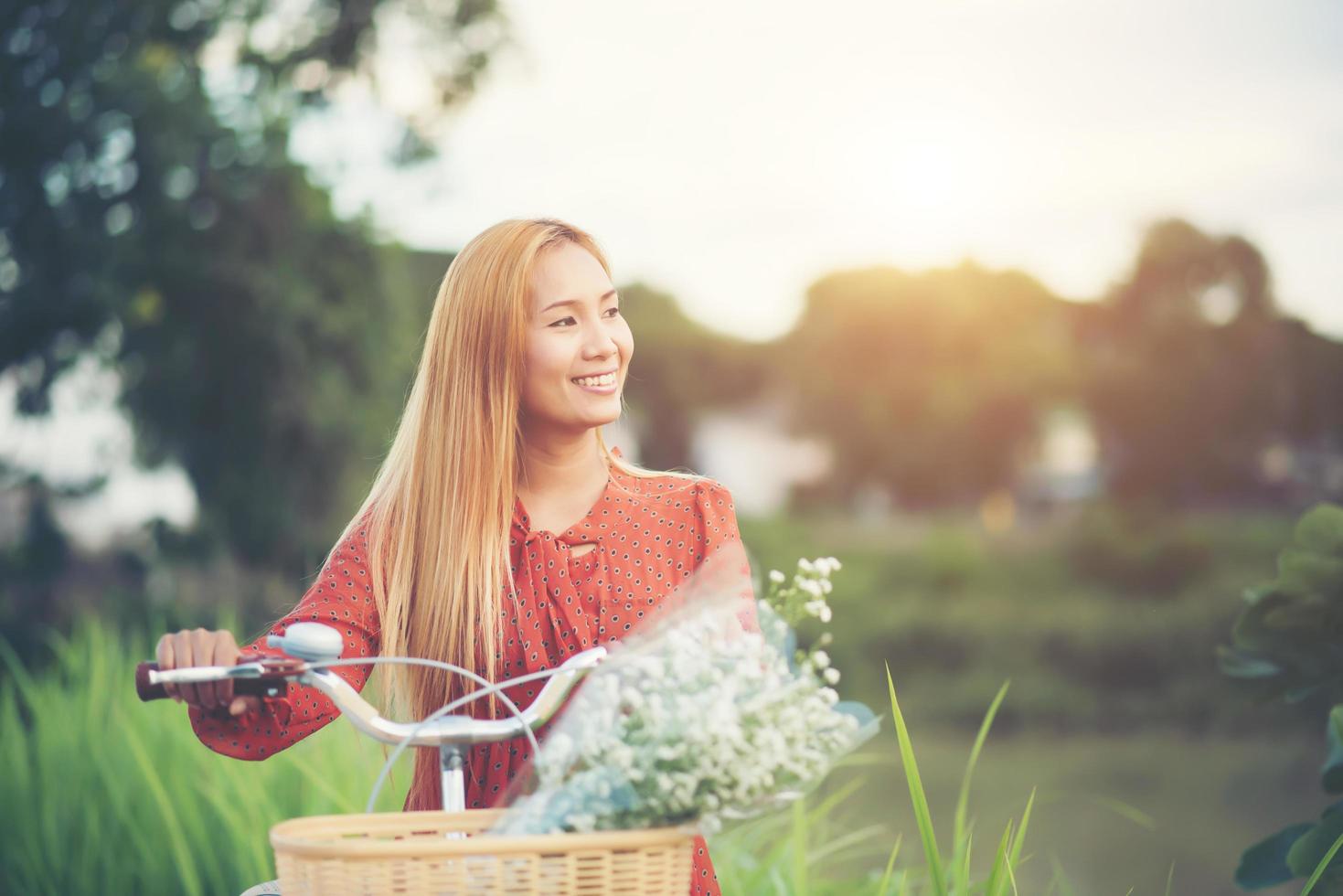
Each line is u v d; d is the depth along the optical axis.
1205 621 24.69
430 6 11.02
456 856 1.31
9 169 10.18
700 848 1.86
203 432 10.73
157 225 10.24
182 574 11.03
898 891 3.00
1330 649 2.63
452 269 2.03
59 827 4.08
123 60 10.27
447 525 1.93
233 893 3.52
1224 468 35.94
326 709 1.72
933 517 38.12
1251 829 10.30
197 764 3.98
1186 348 36.78
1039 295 39.66
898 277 39.62
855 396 39.06
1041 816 10.43
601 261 2.04
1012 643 24.92
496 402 1.95
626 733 1.41
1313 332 37.31
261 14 10.81
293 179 10.52
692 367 38.56
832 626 26.30
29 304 10.34
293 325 10.59
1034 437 37.84
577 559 1.94
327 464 10.98
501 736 1.55
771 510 35.03
